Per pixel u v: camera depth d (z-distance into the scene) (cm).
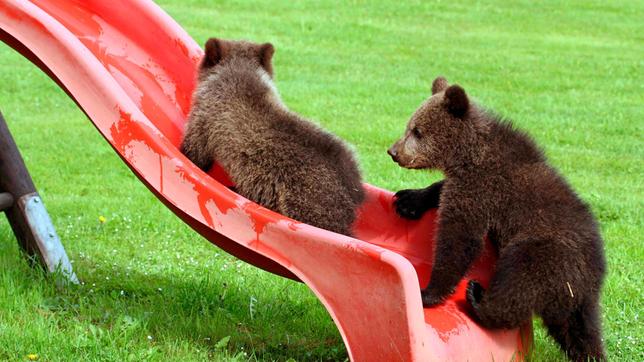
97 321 1103
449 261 995
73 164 1942
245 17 3528
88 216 1595
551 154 2155
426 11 3853
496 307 951
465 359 912
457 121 1052
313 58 3056
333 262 893
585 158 2125
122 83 1204
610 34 3628
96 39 1245
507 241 998
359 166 1077
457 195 1028
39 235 1223
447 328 923
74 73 998
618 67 3127
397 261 856
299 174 1009
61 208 1633
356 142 2173
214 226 947
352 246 879
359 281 879
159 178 970
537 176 1013
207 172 1113
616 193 1867
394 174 1902
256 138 1039
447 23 3684
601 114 2544
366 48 3250
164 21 1265
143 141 975
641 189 1909
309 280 910
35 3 1240
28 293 1138
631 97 2752
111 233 1516
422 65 3050
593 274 966
